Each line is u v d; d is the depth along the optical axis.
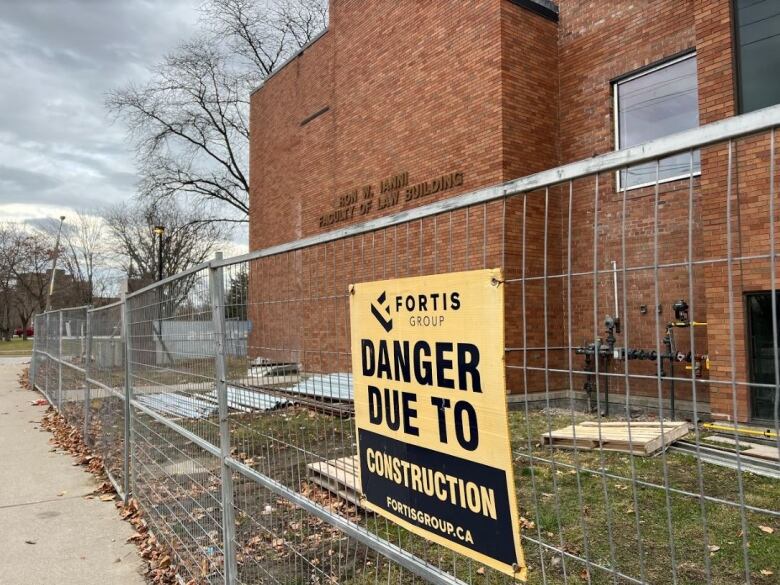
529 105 8.97
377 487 1.89
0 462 6.66
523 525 3.67
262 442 2.66
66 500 5.28
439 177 9.62
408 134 10.28
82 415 7.57
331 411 2.26
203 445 3.19
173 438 3.83
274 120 16.08
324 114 12.92
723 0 6.72
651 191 7.51
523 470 4.66
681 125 8.05
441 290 1.58
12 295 56.75
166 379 3.92
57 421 9.05
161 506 4.08
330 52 12.80
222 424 2.94
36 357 14.17
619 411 6.90
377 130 11.05
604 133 8.82
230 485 2.91
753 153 5.71
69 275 55.62
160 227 22.70
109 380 5.95
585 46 9.09
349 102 11.86
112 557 4.04
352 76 11.79
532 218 8.07
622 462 4.52
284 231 15.45
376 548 1.91
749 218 5.77
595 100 8.95
